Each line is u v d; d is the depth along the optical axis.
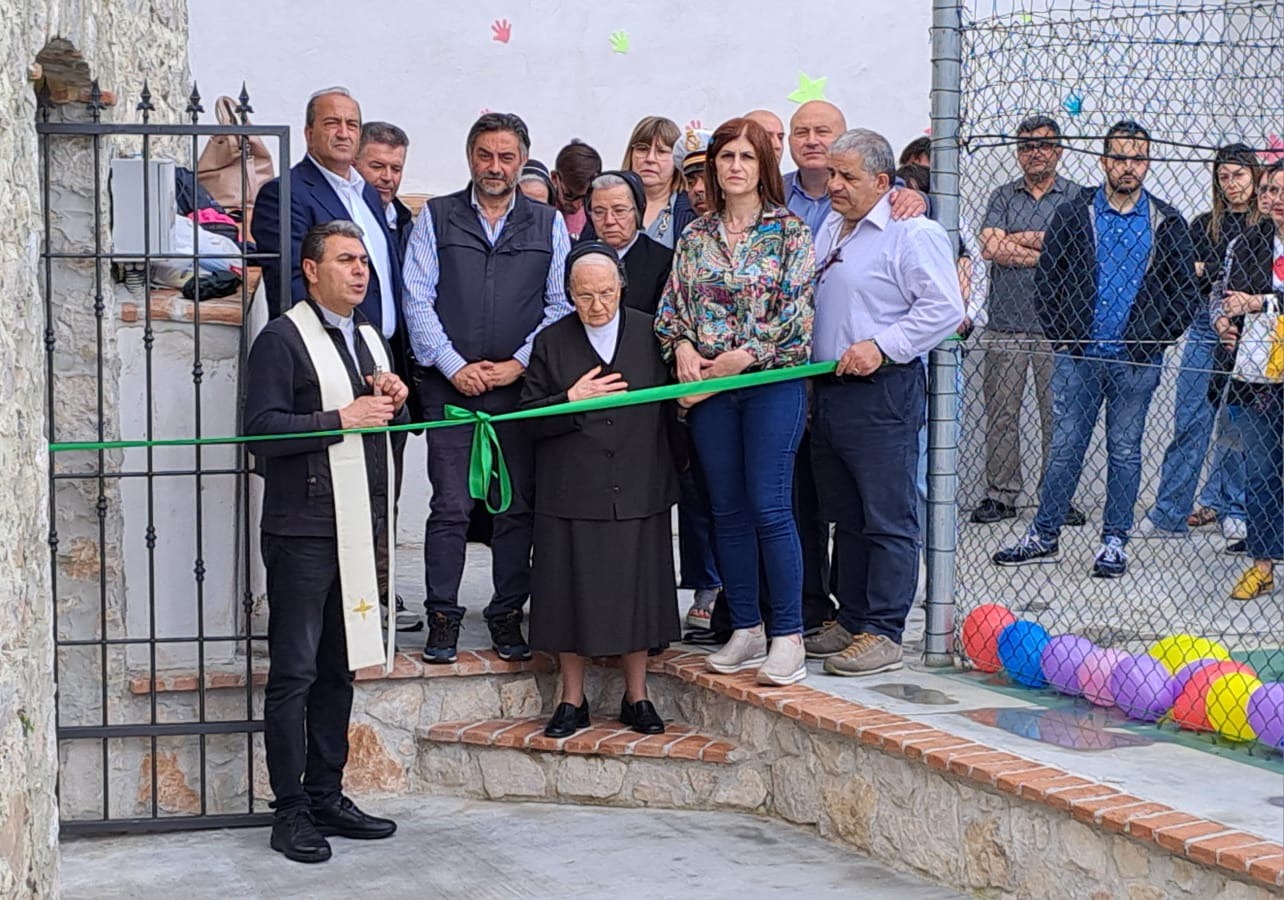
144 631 5.54
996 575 6.38
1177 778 4.32
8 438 3.95
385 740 5.66
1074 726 4.84
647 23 8.23
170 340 5.50
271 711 4.98
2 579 3.88
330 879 4.78
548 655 5.75
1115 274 6.55
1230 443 6.43
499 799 5.57
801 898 4.52
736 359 5.11
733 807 5.35
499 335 5.59
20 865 3.97
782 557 5.25
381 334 5.71
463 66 8.16
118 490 5.45
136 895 4.68
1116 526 6.70
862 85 8.34
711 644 5.92
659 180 6.39
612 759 5.45
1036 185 6.64
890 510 5.36
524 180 6.86
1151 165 6.75
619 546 5.26
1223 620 6.06
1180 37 6.09
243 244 5.23
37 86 5.19
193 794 5.50
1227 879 3.72
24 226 4.11
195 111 5.12
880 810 4.81
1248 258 6.26
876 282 5.22
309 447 4.83
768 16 8.27
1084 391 6.63
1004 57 5.63
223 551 5.62
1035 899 4.27
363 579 4.93
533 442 5.41
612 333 5.31
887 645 5.46
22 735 4.02
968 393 7.32
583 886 4.66
